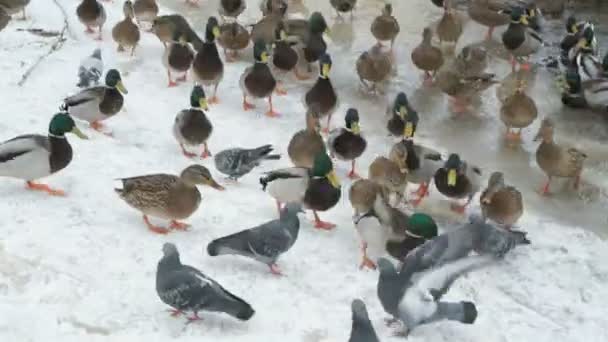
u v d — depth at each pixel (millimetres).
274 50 14570
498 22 16625
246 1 18766
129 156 11234
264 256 8508
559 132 13523
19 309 7633
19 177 9680
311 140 11242
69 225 9164
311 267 8969
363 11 18266
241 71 15148
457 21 16281
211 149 12055
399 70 15609
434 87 14969
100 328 7539
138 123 12617
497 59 16281
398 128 12383
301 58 15328
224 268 8727
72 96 12000
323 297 8422
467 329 8133
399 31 16828
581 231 10359
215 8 18078
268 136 12703
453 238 8406
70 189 10055
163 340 7449
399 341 7789
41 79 13367
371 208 9344
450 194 10680
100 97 11969
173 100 13586
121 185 10344
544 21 17891
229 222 9750
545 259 9617
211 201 10289
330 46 16484
